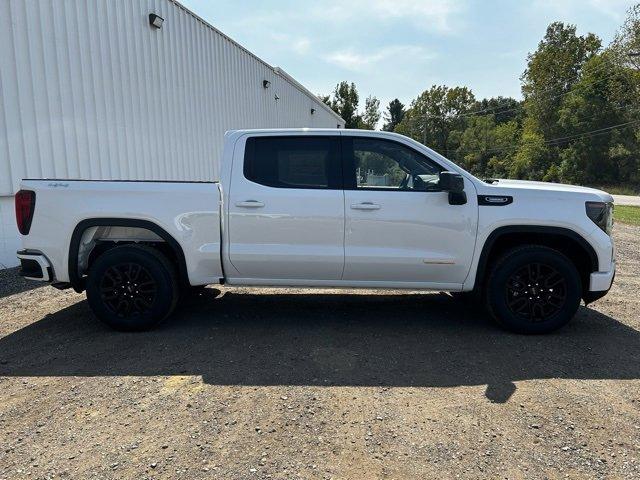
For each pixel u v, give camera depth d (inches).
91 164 357.4
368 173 181.2
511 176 2524.6
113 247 188.7
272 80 819.4
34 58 307.6
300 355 160.4
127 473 97.1
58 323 195.6
